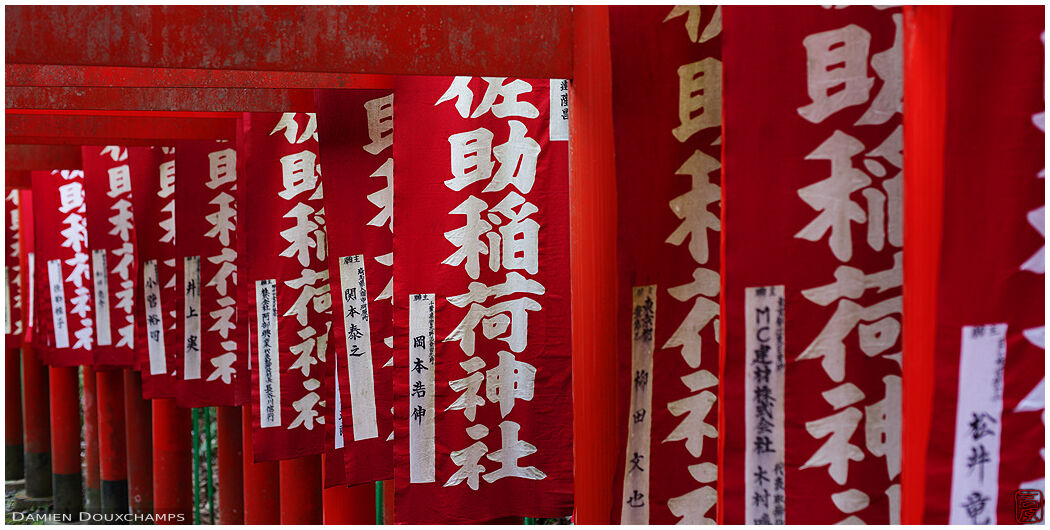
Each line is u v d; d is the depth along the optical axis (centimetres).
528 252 491
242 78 534
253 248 653
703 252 389
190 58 372
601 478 429
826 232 311
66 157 1032
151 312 843
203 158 774
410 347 492
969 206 276
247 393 725
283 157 657
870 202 313
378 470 549
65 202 1065
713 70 382
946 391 276
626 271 390
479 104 495
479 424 495
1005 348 276
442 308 493
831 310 314
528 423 491
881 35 312
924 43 275
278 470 925
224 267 777
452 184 494
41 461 1398
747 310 310
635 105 389
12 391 1485
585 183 420
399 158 492
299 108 611
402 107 494
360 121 554
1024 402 277
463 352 495
